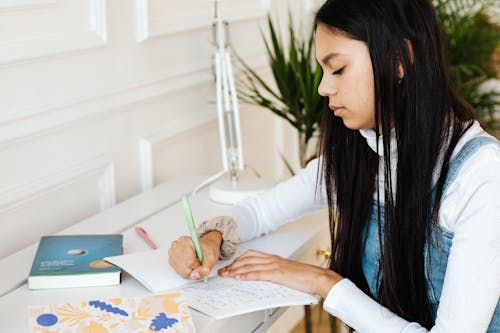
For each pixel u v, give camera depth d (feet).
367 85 3.53
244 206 4.63
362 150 4.07
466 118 3.70
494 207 3.32
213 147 7.02
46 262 3.94
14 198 4.60
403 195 3.69
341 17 3.48
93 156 5.33
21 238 4.78
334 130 4.15
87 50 5.10
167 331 3.18
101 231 4.72
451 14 9.16
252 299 3.67
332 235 4.37
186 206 3.82
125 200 5.61
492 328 3.72
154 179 6.15
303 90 6.64
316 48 3.65
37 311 3.31
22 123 4.61
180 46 6.21
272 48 7.93
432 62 3.53
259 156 8.00
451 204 3.53
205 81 6.57
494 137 3.76
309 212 4.72
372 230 4.17
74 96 5.04
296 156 9.09
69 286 3.80
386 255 3.83
